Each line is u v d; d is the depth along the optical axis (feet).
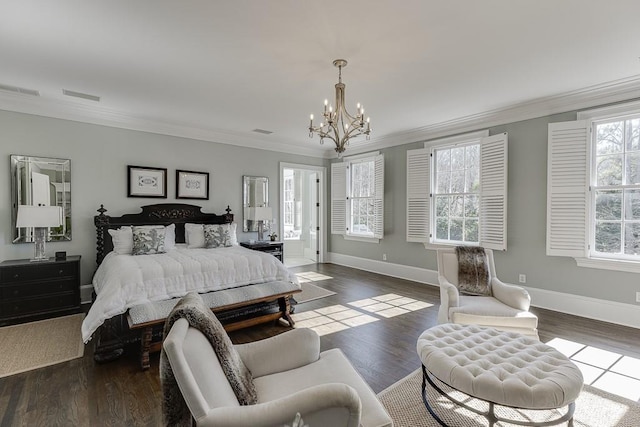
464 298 9.49
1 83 10.87
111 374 7.84
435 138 16.53
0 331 10.43
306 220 26.86
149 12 6.90
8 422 6.00
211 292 10.32
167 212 15.87
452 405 6.59
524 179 13.16
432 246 16.47
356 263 21.27
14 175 12.34
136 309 8.52
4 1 6.45
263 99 12.46
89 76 10.27
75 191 13.67
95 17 7.07
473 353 5.89
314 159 22.65
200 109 13.73
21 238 12.51
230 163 18.48
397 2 6.58
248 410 3.34
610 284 11.14
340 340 9.80
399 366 8.22
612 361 8.38
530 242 13.00
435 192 16.69
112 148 14.61
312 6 6.72
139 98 12.35
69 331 10.45
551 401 4.66
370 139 19.42
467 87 11.19
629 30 7.55
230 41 8.15
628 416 6.21
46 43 8.20
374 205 19.69
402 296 14.56
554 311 12.26
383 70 9.83
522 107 12.98
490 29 7.58
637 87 10.37
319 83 10.86
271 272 11.87
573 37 7.91
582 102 11.59
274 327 11.06
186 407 3.57
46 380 7.52
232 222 17.54
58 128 13.26
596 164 11.53
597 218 11.53
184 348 3.59
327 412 3.45
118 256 11.93
